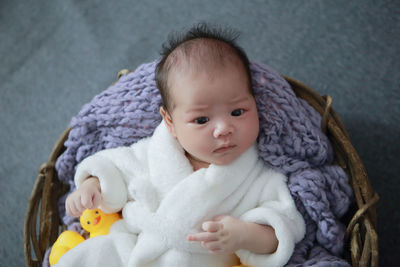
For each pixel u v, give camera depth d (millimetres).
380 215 1438
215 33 1128
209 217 1100
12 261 1611
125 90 1262
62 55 2020
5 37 2129
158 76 1105
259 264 1062
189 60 1039
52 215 1313
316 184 1101
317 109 1278
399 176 1479
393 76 1600
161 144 1184
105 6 2092
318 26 1754
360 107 1590
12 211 1717
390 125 1546
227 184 1104
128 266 1101
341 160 1209
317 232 1123
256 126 1062
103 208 1190
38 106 1926
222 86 1015
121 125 1265
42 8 2166
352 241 1106
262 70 1162
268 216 1052
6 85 2000
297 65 1708
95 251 1126
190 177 1120
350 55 1671
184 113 1044
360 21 1712
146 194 1136
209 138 1033
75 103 1898
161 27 1957
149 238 1105
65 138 1323
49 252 1245
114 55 1956
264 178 1137
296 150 1136
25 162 1815
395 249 1388
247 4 1890
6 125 1904
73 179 1325
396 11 1688
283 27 1794
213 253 1019
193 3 1970
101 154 1248
